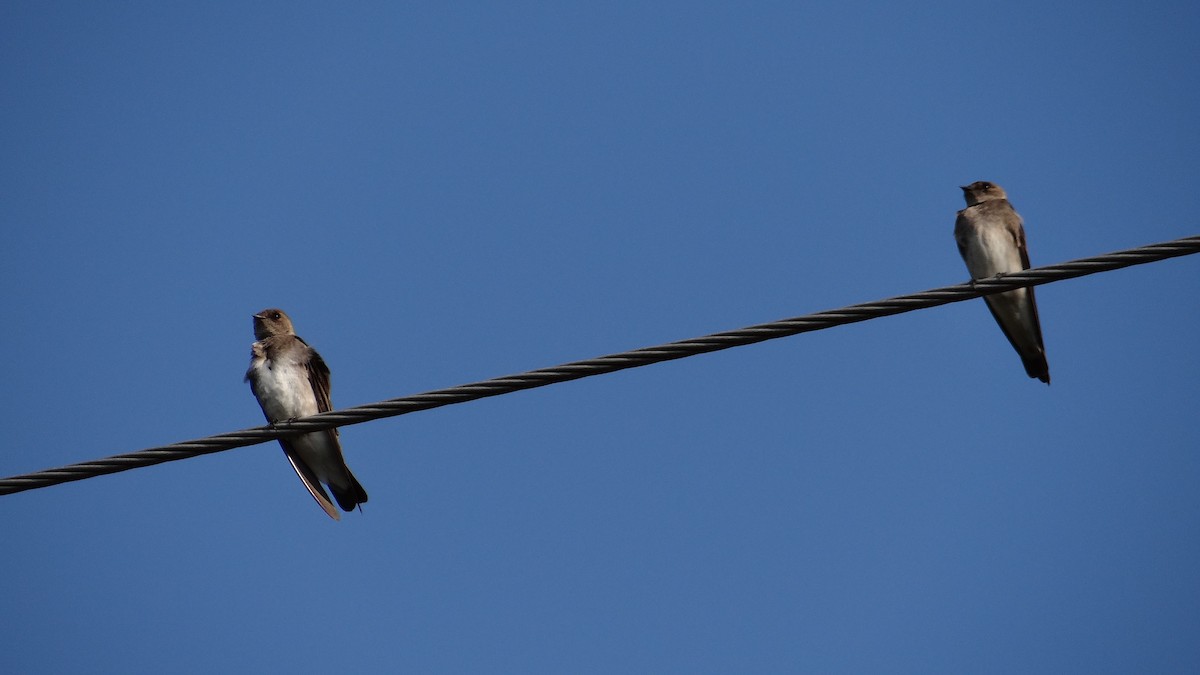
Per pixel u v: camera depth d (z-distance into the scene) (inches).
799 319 425.7
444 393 440.1
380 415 446.3
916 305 425.7
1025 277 422.6
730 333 426.0
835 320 425.7
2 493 441.4
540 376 432.5
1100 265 416.2
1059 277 420.2
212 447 449.1
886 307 425.7
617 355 429.7
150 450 445.1
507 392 435.5
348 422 447.8
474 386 437.7
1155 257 410.9
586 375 430.9
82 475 442.9
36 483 440.8
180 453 446.6
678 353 427.5
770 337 426.3
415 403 441.7
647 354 427.8
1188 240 406.6
